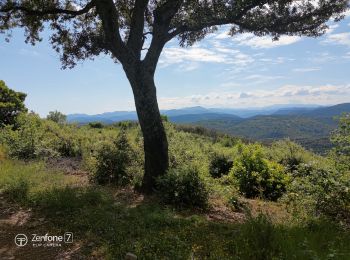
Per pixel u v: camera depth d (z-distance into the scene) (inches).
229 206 360.8
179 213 317.1
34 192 338.3
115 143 489.7
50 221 275.7
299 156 569.9
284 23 406.9
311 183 307.7
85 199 321.1
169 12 376.5
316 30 426.3
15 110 935.0
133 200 353.4
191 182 341.7
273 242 204.2
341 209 287.9
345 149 310.2
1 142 642.8
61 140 726.5
